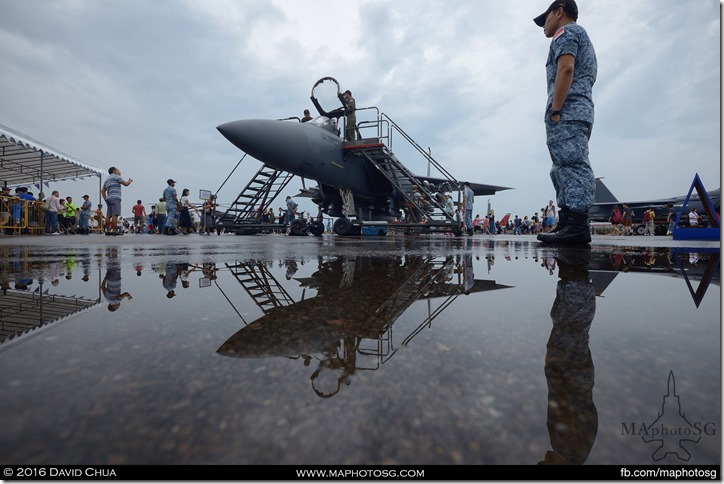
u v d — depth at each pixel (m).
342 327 0.80
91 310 0.96
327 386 0.50
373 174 12.30
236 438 0.38
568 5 3.59
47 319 0.86
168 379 0.52
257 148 8.91
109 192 12.52
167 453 0.35
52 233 15.44
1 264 2.11
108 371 0.54
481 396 0.47
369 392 0.49
